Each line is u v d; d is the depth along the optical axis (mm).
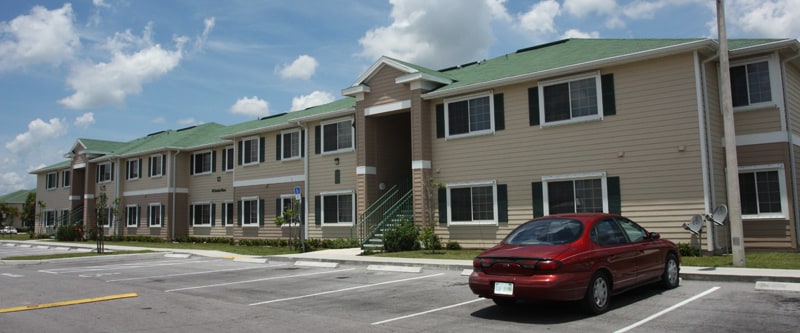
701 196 15039
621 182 16453
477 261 8766
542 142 18156
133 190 40000
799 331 6941
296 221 25281
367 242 21172
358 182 23484
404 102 21797
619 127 16594
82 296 11961
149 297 11633
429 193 19828
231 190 33562
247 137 30906
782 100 15141
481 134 19625
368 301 10383
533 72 18031
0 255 26609
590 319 8047
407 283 12672
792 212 14867
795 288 9805
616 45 18250
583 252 8297
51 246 33938
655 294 9836
